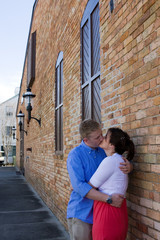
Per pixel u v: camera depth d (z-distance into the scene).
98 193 2.34
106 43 3.63
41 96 10.13
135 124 2.80
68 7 6.11
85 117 4.96
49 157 8.18
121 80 3.15
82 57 5.21
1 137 40.25
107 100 3.55
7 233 5.48
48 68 8.83
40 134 10.16
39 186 10.12
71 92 5.73
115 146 2.55
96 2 4.39
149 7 2.58
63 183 6.16
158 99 2.40
